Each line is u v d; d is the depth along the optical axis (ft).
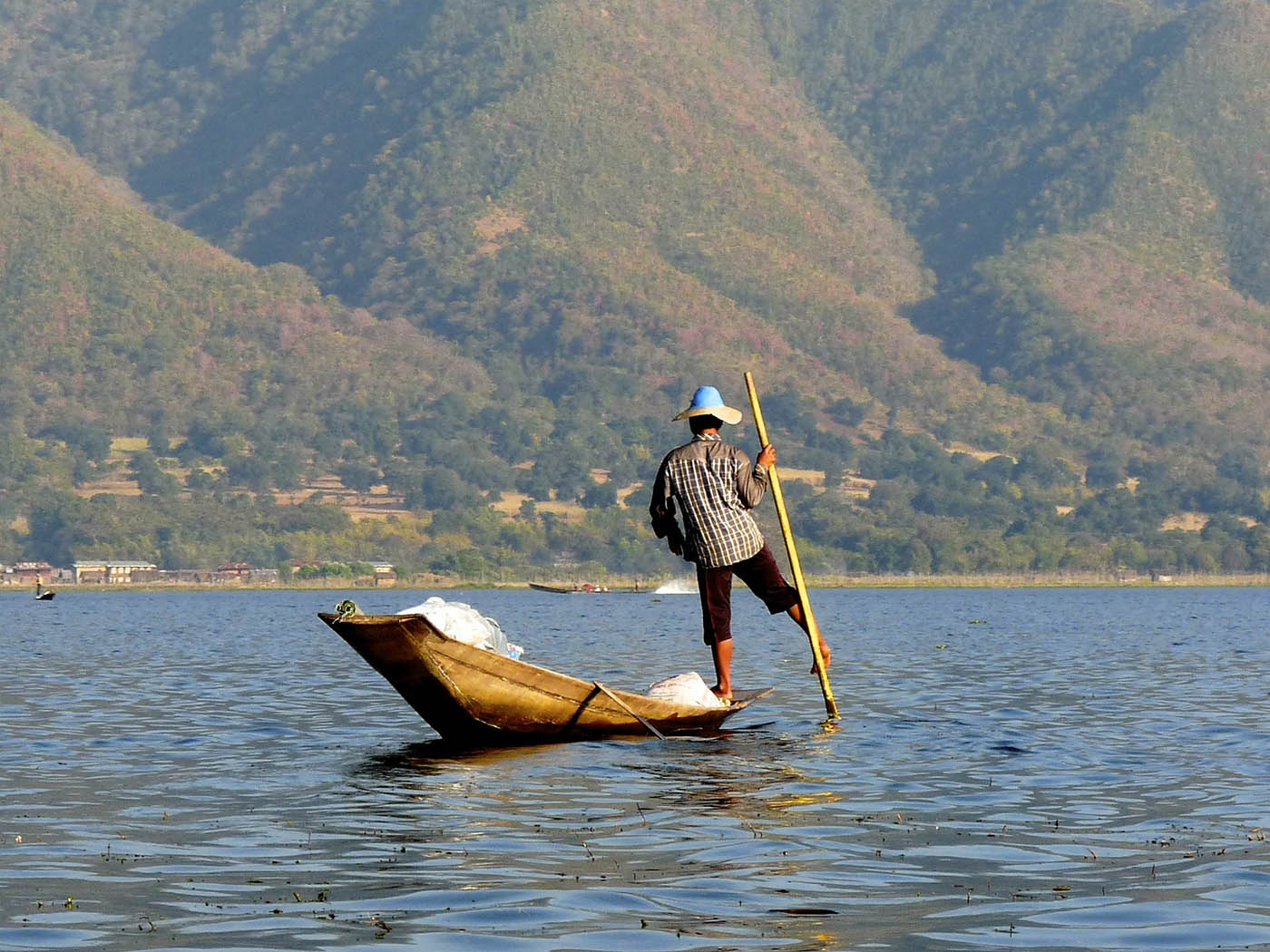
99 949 74.33
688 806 112.16
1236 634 474.49
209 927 78.43
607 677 265.75
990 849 96.94
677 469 153.07
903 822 105.70
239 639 438.81
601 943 75.05
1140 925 78.18
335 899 83.92
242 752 146.10
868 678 247.29
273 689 227.20
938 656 321.93
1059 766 133.28
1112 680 245.24
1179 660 309.83
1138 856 94.73
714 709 155.22
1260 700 205.87
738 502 153.28
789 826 104.37
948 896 84.33
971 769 131.34
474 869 91.04
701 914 80.43
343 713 187.21
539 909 81.46
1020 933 76.74
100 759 141.18
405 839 100.37
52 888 87.20
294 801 115.65
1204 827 104.22
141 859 94.84
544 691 145.79
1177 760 138.31
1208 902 82.58
